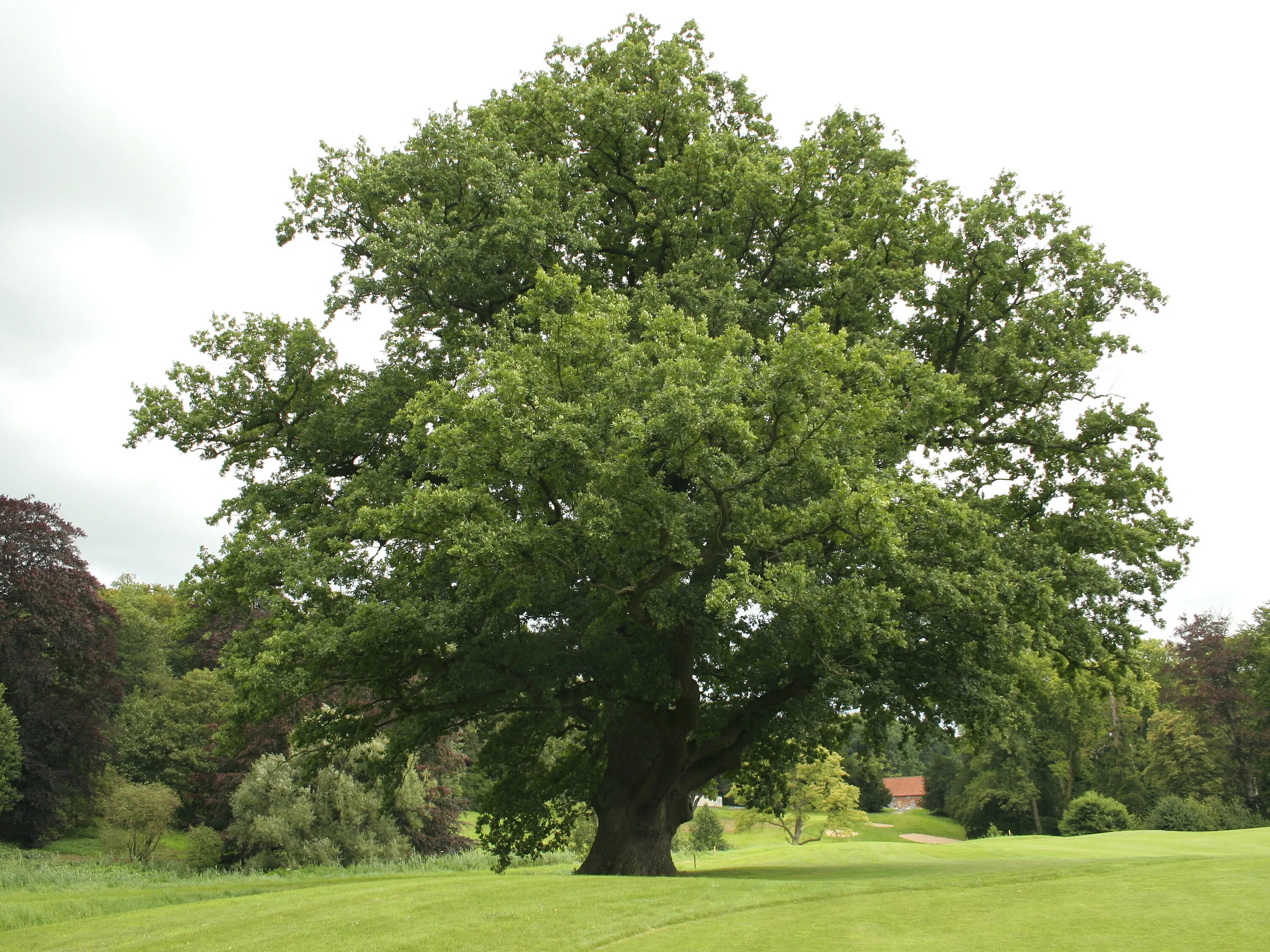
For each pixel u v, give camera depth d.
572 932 11.08
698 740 23.09
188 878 31.80
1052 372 21.20
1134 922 10.45
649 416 14.92
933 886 14.15
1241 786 58.31
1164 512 21.31
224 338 20.83
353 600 18.20
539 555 15.95
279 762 42.50
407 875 25.55
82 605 50.06
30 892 24.48
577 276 16.11
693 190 22.48
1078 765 69.94
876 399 16.83
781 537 16.67
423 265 19.38
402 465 20.41
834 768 58.19
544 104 23.25
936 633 18.67
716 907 12.43
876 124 24.91
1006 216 21.95
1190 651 61.66
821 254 21.45
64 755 48.78
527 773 24.92
